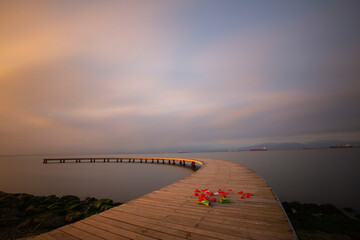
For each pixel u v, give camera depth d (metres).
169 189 5.61
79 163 44.03
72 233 2.78
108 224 3.06
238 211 3.52
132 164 36.75
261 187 5.67
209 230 2.73
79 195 11.09
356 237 5.73
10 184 15.56
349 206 10.38
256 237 2.49
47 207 7.26
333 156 58.56
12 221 5.69
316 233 6.01
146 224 3.03
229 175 8.26
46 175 21.47
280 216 3.21
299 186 16.00
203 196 4.53
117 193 11.37
